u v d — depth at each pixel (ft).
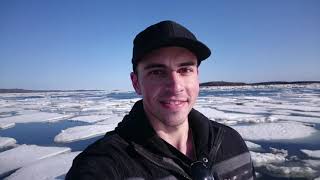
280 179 5.43
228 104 22.36
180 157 1.49
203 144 1.63
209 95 40.24
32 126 13.32
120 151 1.38
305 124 11.57
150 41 1.41
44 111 21.25
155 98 1.49
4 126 12.99
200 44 1.46
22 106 27.35
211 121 1.89
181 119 1.52
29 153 7.59
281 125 10.50
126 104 24.84
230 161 1.66
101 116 15.76
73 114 18.04
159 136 1.53
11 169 6.44
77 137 9.69
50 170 5.91
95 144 1.42
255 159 6.44
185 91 1.51
